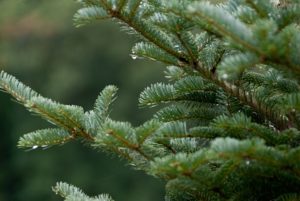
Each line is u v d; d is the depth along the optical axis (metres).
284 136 1.67
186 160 1.59
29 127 14.52
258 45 1.57
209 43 1.77
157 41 1.75
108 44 14.87
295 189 1.68
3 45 14.83
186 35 1.73
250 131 1.67
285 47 1.56
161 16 1.71
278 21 1.65
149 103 1.81
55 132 1.78
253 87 1.81
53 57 14.93
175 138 1.75
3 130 14.30
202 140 1.78
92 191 12.56
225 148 1.56
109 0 1.73
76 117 1.77
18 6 14.66
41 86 14.92
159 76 13.88
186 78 1.80
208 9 1.58
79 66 14.95
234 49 1.68
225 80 1.77
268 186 1.68
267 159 1.59
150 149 1.73
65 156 12.91
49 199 13.33
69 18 14.93
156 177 1.74
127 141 1.69
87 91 14.85
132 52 1.78
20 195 13.14
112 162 12.52
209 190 1.66
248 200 1.68
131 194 12.18
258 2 1.67
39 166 13.23
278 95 1.78
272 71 1.78
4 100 14.50
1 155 14.11
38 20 14.99
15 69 14.92
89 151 12.76
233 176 1.68
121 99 13.77
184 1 1.66
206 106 1.83
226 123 1.67
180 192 1.75
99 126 1.76
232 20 1.58
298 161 1.59
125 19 1.74
